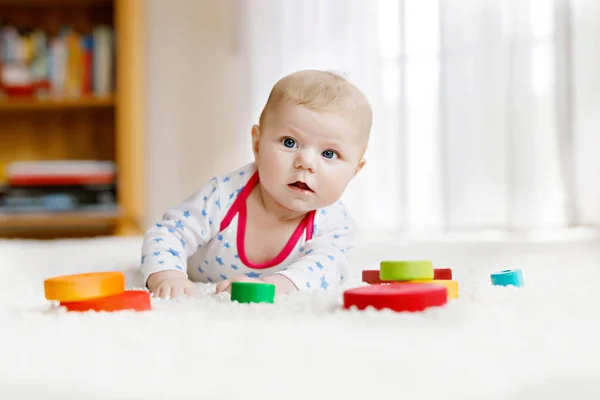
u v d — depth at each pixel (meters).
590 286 0.85
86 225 3.10
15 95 2.84
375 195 2.71
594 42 2.37
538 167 2.44
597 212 2.36
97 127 3.09
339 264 1.04
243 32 2.90
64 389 0.42
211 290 0.95
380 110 2.71
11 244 2.17
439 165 2.63
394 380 0.41
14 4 3.05
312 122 0.95
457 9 2.57
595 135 2.36
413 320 0.57
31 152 3.09
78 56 2.87
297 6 2.82
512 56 2.47
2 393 0.42
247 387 0.40
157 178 3.11
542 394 0.40
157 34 3.12
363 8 2.74
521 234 2.35
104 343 0.52
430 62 2.65
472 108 2.56
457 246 1.82
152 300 0.79
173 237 1.05
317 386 0.40
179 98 3.11
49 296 0.70
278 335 0.52
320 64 2.79
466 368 0.43
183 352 0.48
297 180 0.96
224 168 3.09
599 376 0.43
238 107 3.03
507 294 0.76
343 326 0.55
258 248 1.09
